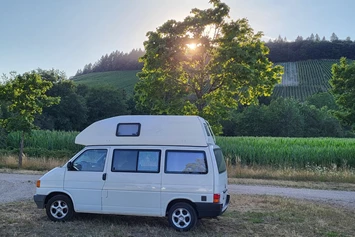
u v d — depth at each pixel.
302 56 107.50
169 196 8.00
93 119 67.12
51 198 8.61
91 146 8.69
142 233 7.67
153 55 16.27
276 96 84.94
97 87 69.62
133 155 8.37
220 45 16.33
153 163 8.23
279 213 10.05
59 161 22.52
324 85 88.81
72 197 8.48
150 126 8.45
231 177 19.62
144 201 8.11
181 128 8.31
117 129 8.61
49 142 30.77
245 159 24.92
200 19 15.97
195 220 7.94
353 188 16.61
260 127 64.88
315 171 19.94
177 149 8.20
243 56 15.53
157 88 16.64
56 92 59.00
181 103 16.25
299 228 8.40
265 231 8.01
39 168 21.22
